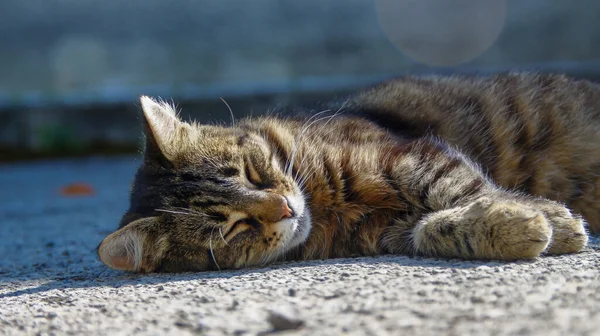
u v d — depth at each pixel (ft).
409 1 59.52
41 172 47.67
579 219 16.74
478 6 58.44
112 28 62.75
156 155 19.10
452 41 57.98
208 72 60.44
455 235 16.14
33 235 26.18
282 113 22.06
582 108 22.24
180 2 62.80
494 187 18.38
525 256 15.48
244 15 62.34
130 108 53.78
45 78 60.18
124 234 17.34
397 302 11.89
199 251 17.71
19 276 18.98
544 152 21.48
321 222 18.63
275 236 17.78
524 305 11.25
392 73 55.98
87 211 31.81
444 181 17.92
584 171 21.44
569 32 57.16
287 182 18.49
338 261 16.72
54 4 62.54
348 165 18.45
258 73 59.88
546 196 21.53
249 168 18.69
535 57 56.49
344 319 11.23
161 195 18.38
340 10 61.00
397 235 18.01
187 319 12.07
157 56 61.87
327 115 20.92
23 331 12.44
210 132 19.90
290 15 61.87
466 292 12.21
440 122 21.66
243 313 12.06
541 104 22.02
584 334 9.64
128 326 12.08
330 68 59.31
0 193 39.91
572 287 12.15
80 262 20.36
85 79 60.13
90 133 54.13
